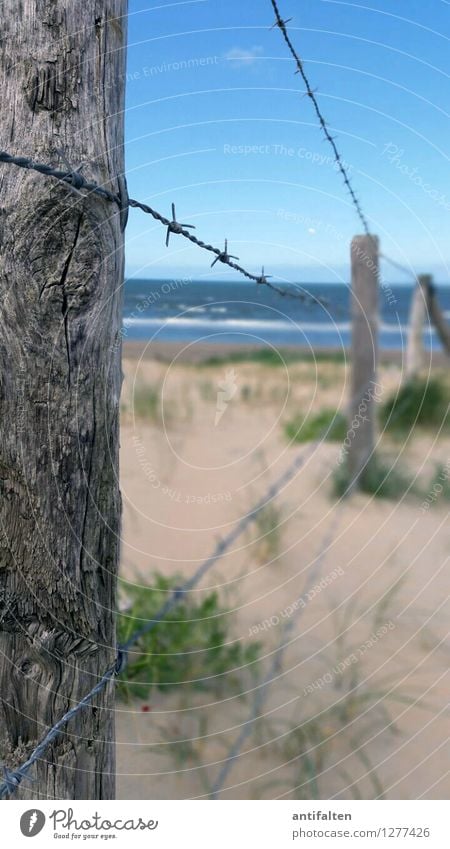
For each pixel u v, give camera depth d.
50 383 1.23
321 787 2.07
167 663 2.62
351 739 2.30
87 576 1.32
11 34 1.18
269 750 2.24
